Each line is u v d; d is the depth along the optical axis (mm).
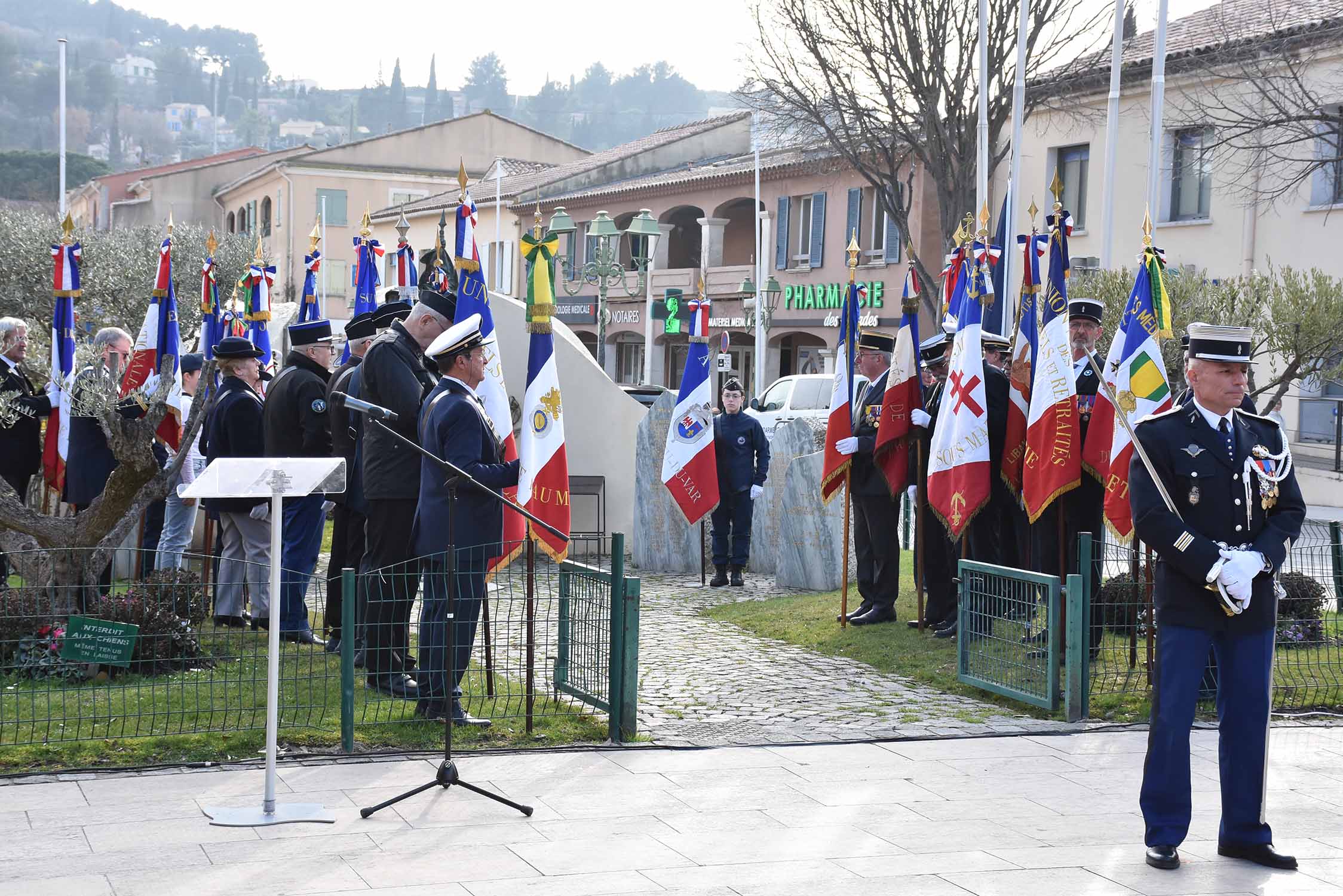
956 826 6320
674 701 8906
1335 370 19156
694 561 15359
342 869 5605
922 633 10734
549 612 8789
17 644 8352
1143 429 6184
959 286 11172
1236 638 5984
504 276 48438
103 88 159250
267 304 13602
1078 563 9797
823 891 5434
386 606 8492
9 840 5902
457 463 7754
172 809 6367
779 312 38938
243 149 82688
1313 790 7047
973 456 9852
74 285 11422
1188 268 26016
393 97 183375
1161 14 15047
